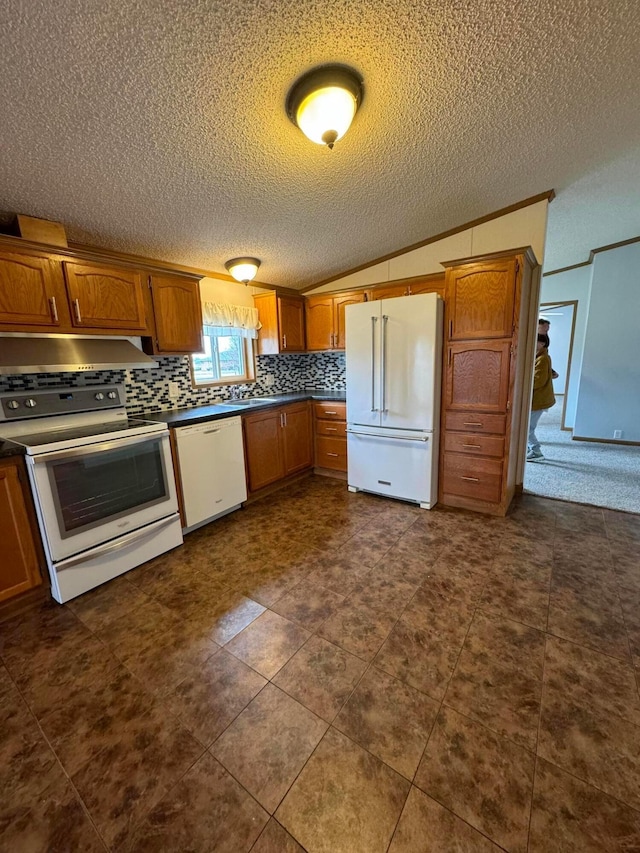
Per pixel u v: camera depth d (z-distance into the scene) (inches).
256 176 83.3
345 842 38.3
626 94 69.5
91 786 44.0
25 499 74.4
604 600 74.0
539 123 76.6
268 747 47.9
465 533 103.1
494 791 42.3
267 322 148.2
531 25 55.0
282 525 112.2
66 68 50.3
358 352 124.0
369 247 132.8
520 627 67.4
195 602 77.5
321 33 52.5
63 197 77.0
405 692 55.2
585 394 190.2
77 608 76.5
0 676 60.1
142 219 91.8
